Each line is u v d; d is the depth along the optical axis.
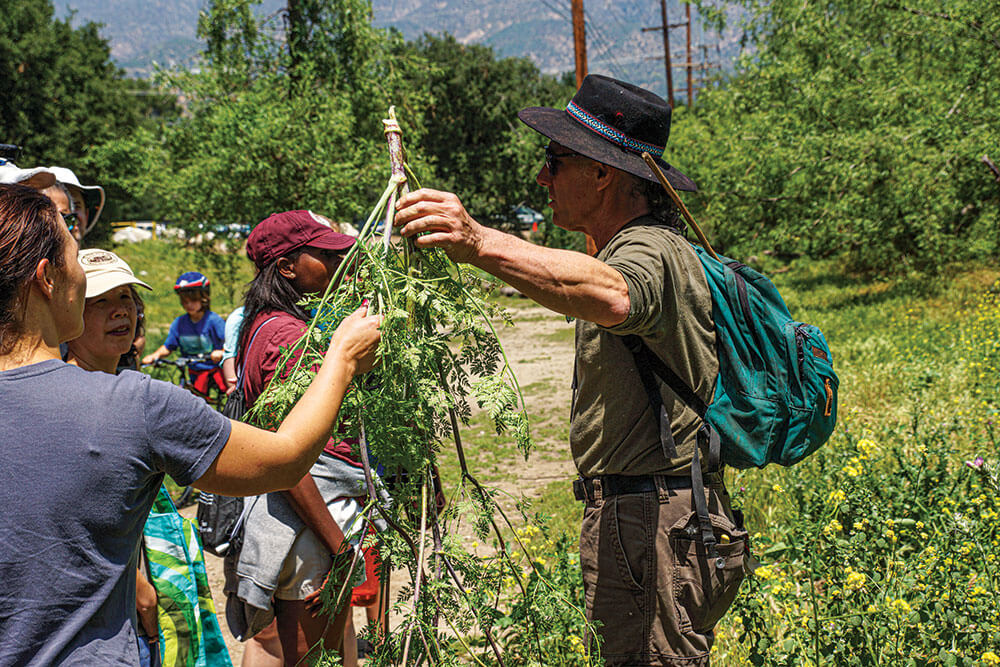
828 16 15.80
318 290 3.17
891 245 15.75
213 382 7.93
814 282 19.19
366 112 12.02
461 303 2.20
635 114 2.54
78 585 1.58
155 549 2.63
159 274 25.59
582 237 20.50
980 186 14.86
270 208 10.97
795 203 15.84
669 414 2.43
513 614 2.52
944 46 14.97
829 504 4.21
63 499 1.56
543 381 12.23
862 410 7.15
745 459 2.45
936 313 12.77
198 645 2.69
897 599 3.47
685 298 2.37
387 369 2.00
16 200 1.67
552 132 2.55
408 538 2.17
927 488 4.61
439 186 29.08
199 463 1.68
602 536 2.56
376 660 2.07
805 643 3.37
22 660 1.54
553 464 8.12
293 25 12.02
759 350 2.46
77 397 1.62
